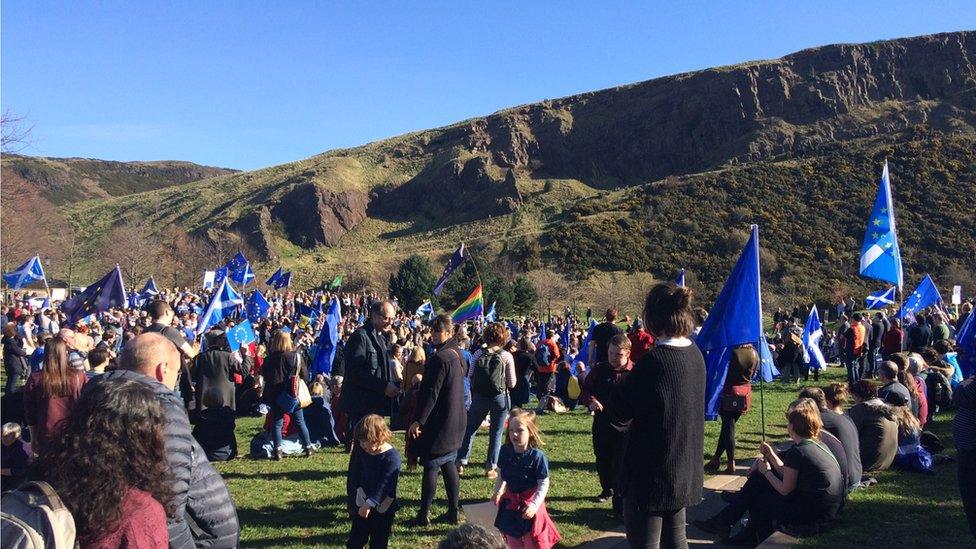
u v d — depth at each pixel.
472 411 8.67
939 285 53.28
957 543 5.52
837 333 24.53
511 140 123.56
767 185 77.25
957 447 5.18
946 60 108.62
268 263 98.00
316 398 10.91
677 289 4.09
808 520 5.81
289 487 8.19
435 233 104.75
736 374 8.22
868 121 101.88
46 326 19.70
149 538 2.43
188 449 2.96
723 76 115.69
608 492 6.85
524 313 56.88
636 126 120.44
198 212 124.25
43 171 184.75
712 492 7.66
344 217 113.50
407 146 138.12
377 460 5.41
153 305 7.36
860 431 7.98
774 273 61.00
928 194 66.38
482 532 2.66
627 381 3.97
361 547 5.48
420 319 30.55
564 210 93.31
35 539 2.17
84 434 2.43
